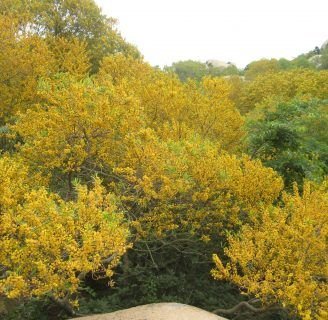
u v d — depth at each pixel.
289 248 7.54
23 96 13.58
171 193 8.34
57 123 8.33
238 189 9.16
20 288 5.46
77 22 20.66
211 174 8.83
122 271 10.57
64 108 8.34
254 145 12.95
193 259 10.26
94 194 6.46
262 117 14.59
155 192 8.47
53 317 8.80
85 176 9.41
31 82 13.69
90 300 9.23
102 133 8.60
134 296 9.62
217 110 13.24
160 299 9.48
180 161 8.68
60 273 6.02
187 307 6.85
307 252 7.42
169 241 9.93
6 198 6.04
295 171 12.30
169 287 9.77
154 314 6.48
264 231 8.09
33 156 8.73
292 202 8.37
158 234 8.88
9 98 13.73
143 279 9.72
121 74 16.41
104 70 16.47
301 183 12.22
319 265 7.69
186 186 8.48
